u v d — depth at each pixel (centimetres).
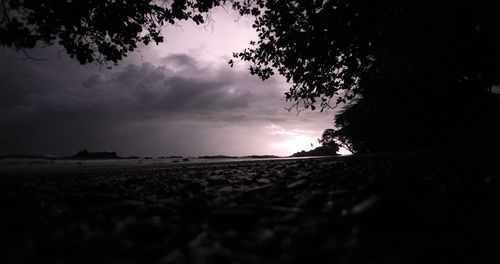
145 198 383
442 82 934
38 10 657
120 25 777
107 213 292
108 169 900
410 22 732
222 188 448
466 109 1656
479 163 487
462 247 189
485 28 667
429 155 788
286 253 182
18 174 651
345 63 941
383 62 907
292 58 942
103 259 167
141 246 189
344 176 460
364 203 237
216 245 193
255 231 225
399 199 238
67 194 379
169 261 168
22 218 234
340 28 813
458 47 730
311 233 205
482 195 290
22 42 637
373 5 745
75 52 755
